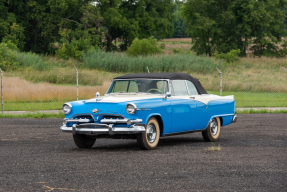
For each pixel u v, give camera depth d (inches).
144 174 234.7
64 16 2615.7
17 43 2217.0
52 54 2522.1
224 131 479.2
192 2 2805.1
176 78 366.6
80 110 325.4
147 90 353.7
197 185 208.2
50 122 566.9
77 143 343.0
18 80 1036.5
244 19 2677.2
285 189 201.2
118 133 307.3
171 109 345.7
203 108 383.6
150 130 331.9
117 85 366.0
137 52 2213.3
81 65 1975.9
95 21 2539.4
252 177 227.9
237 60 2364.7
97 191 196.7
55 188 203.2
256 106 822.5
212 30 2709.2
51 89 916.0
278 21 2827.3
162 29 2928.2
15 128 497.7
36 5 2348.7
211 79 1368.1
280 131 470.9
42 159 287.4
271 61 2484.0
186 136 449.7
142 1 2728.8
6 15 2321.6
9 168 255.0
